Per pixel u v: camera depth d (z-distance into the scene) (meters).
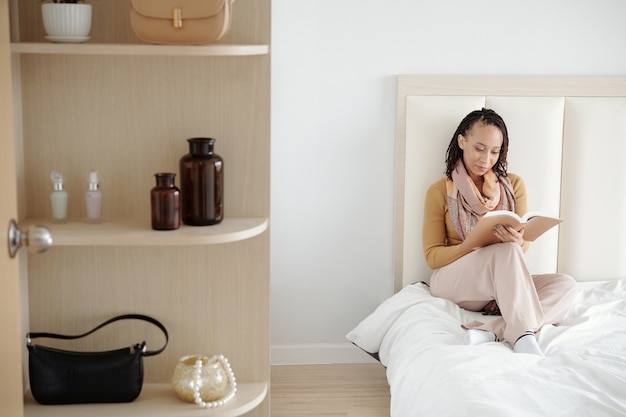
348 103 3.76
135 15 2.04
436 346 2.91
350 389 3.59
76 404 2.24
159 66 2.25
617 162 3.78
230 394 2.29
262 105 2.29
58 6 2.04
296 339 3.90
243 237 2.15
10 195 1.62
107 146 2.28
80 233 2.08
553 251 3.80
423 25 3.74
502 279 3.17
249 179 2.32
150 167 2.30
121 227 2.17
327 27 3.71
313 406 3.39
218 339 2.38
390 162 3.80
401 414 2.78
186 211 2.21
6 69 1.60
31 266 2.30
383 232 3.84
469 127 3.55
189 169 2.19
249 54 2.12
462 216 3.57
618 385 2.46
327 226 3.83
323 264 3.86
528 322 3.03
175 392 2.30
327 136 3.78
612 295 3.53
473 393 2.44
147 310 2.35
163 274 2.34
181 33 2.05
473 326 3.14
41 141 2.26
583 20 3.80
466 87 3.73
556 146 3.75
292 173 3.79
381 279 3.88
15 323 1.64
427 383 2.68
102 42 2.22
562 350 2.93
